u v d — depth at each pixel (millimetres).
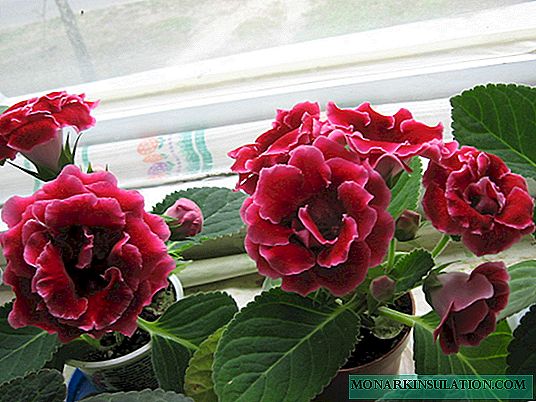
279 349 576
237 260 932
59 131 619
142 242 517
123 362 688
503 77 910
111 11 821
